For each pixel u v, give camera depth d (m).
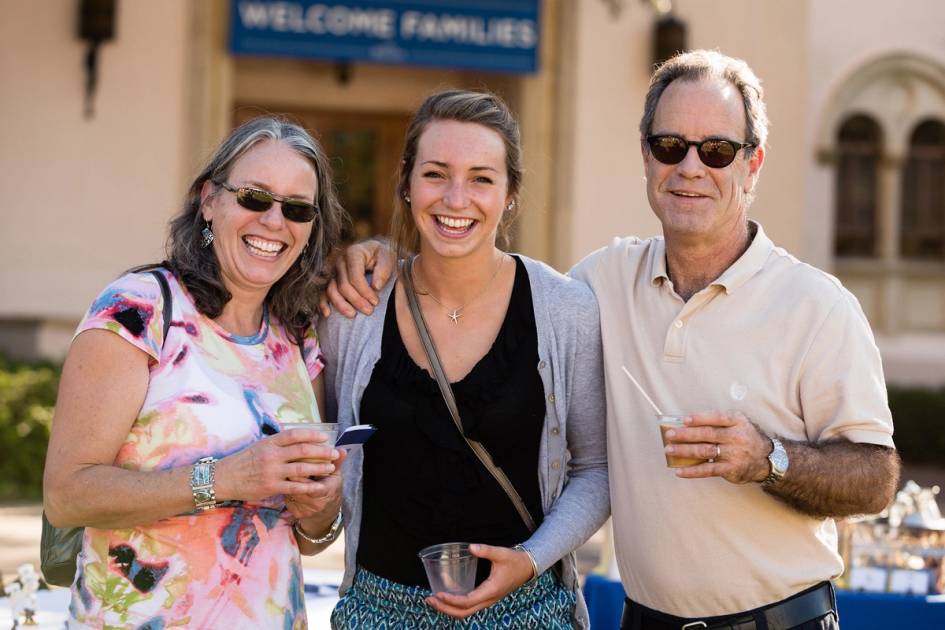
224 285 3.12
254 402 3.07
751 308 3.22
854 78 15.11
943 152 15.44
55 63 10.99
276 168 3.12
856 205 15.38
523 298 3.42
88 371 2.89
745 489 3.18
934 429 12.84
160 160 11.14
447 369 3.35
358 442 2.98
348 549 3.40
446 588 3.07
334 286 3.44
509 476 3.32
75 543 3.14
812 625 3.20
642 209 11.85
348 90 12.66
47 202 11.02
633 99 11.80
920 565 4.67
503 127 3.33
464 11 11.51
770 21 11.99
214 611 2.94
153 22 11.09
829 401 3.14
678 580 3.25
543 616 3.26
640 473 3.30
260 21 11.23
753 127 3.30
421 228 3.32
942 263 15.43
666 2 11.66
